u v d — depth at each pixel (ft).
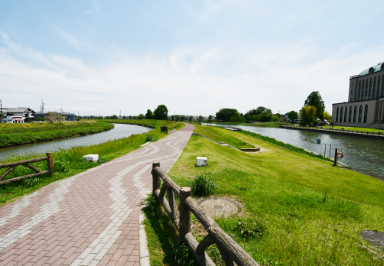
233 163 36.99
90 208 15.85
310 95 304.71
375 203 25.44
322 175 38.47
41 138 100.89
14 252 10.46
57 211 15.28
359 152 84.43
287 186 23.02
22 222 13.57
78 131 130.72
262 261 9.54
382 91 237.04
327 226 14.07
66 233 12.28
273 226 13.32
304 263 9.77
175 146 53.62
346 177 39.01
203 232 12.20
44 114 285.64
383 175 47.65
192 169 28.99
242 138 99.96
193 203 9.93
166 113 338.75
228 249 7.00
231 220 13.82
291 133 190.80
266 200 17.74
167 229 12.91
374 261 10.36
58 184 21.83
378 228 14.42
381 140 128.06
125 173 26.66
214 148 54.03
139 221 13.82
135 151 45.34
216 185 20.81
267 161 48.52
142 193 19.25
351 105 259.80
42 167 25.29
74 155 32.42
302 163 49.85
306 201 18.25
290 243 11.29
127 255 10.34
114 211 15.35
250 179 24.32
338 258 10.17
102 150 42.96
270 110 504.02
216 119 506.48
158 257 10.20
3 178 19.60
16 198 17.76
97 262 9.77
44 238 11.74
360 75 286.05
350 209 17.06
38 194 18.79
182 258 9.78
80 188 20.62
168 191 13.23
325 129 204.03
